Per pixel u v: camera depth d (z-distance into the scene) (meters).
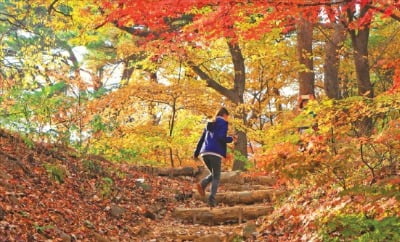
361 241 6.19
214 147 10.06
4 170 8.38
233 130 17.58
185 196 11.66
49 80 14.37
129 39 25.17
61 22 16.84
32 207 7.42
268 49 18.16
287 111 20.91
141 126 15.99
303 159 7.36
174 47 14.47
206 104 17.00
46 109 10.70
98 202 9.46
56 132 11.14
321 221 7.05
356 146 7.42
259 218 9.36
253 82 21.88
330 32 20.84
